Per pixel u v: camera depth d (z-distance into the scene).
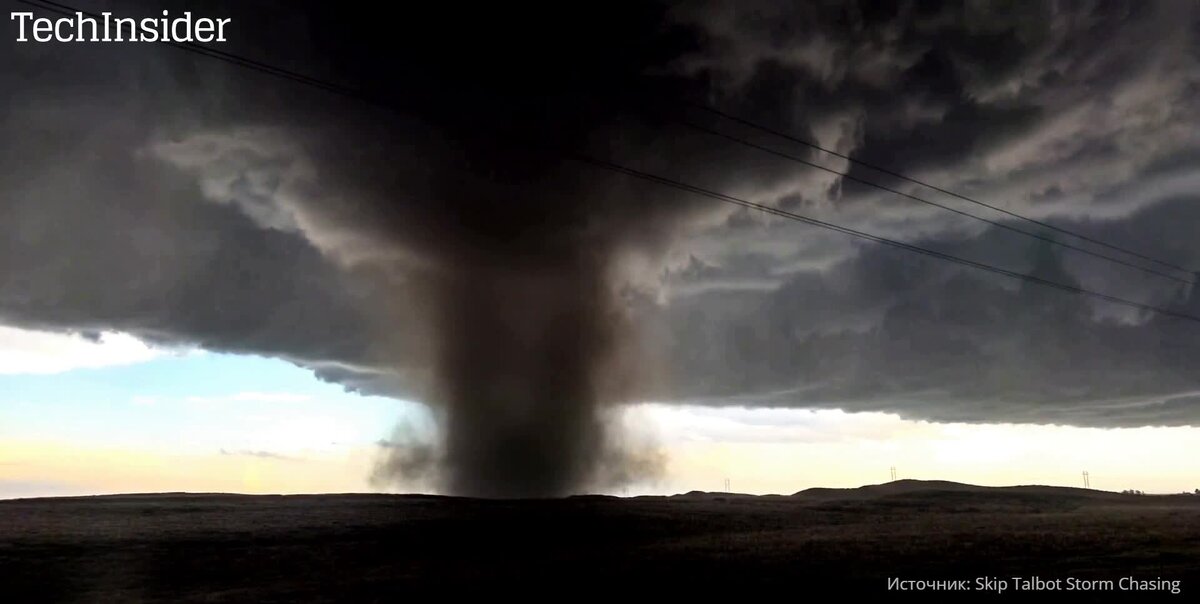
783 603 22.45
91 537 39.69
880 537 40.56
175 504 62.00
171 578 29.41
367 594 25.02
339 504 63.56
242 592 26.02
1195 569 27.48
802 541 38.88
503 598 23.88
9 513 51.75
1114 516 56.00
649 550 36.22
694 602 22.80
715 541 40.22
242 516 52.12
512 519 52.16
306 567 32.00
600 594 24.30
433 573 29.62
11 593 26.69
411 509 58.56
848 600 22.69
